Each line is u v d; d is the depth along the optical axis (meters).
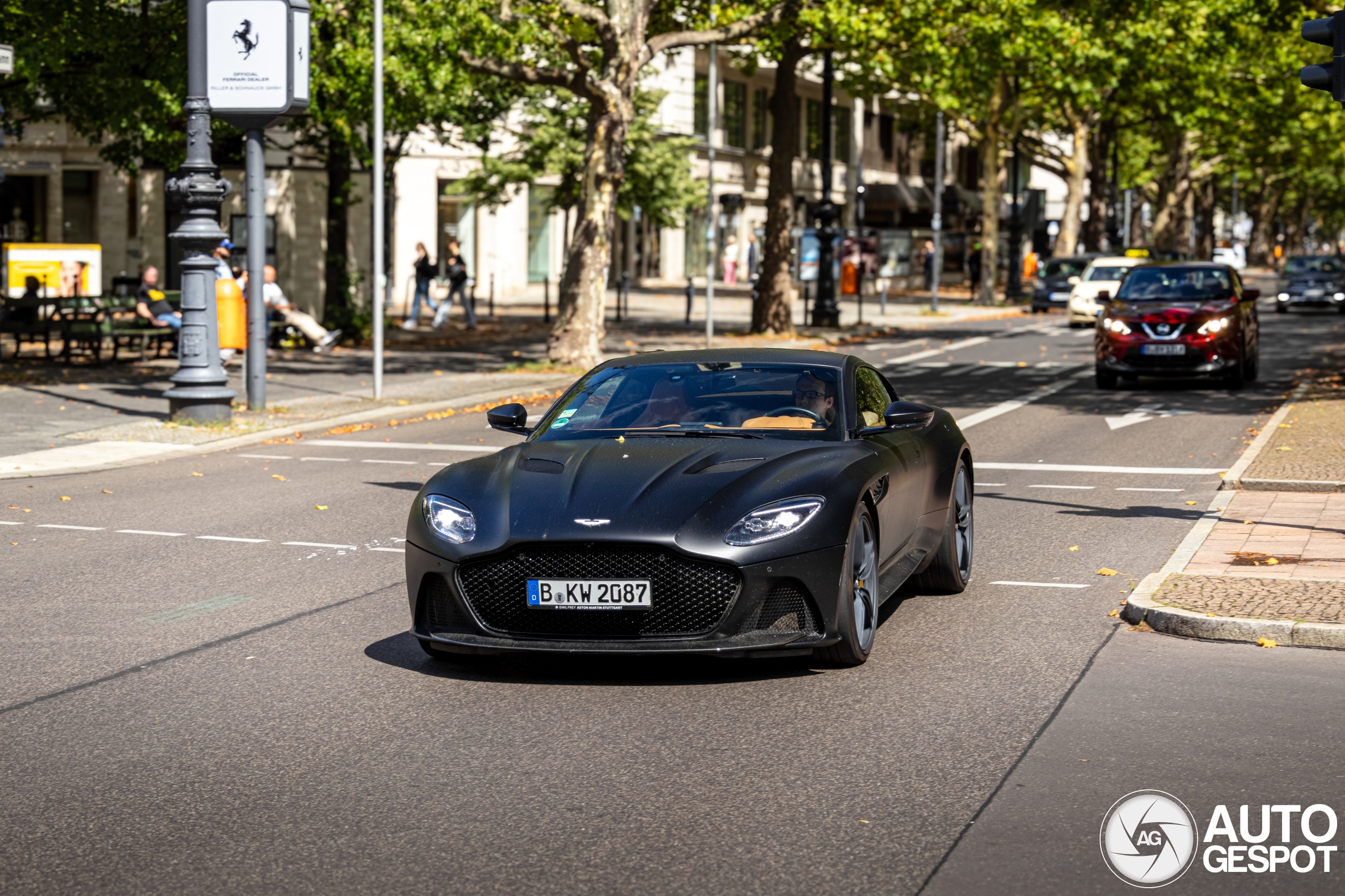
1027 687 6.89
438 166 48.00
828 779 5.62
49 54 21.72
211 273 17.52
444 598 7.14
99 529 11.42
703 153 60.75
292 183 35.91
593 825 5.15
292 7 17.91
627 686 6.98
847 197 74.25
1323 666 7.23
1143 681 7.00
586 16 23.83
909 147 81.94
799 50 32.09
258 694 6.92
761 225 66.62
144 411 18.83
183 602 8.92
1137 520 11.45
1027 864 4.77
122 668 7.42
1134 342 21.53
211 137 18.27
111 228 40.59
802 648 6.83
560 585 6.80
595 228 24.72
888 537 7.77
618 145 24.56
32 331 25.36
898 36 26.67
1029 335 35.81
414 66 22.22
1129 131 68.75
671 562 6.74
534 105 38.72
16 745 6.16
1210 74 49.75
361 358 27.22
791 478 7.09
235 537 11.10
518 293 51.84
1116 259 39.22
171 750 6.07
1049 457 14.98
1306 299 45.53
